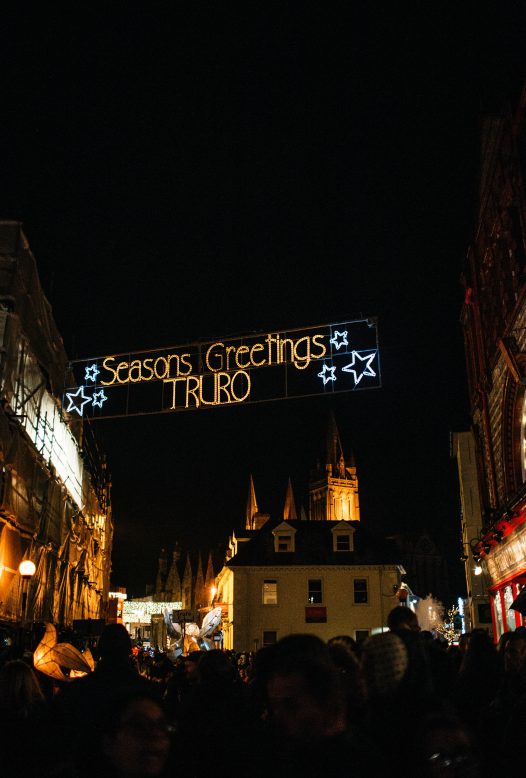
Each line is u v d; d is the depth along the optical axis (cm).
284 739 293
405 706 361
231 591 5384
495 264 2347
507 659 633
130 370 2189
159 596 17562
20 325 2106
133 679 532
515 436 2270
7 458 1880
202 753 416
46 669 927
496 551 2598
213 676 484
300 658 297
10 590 1948
